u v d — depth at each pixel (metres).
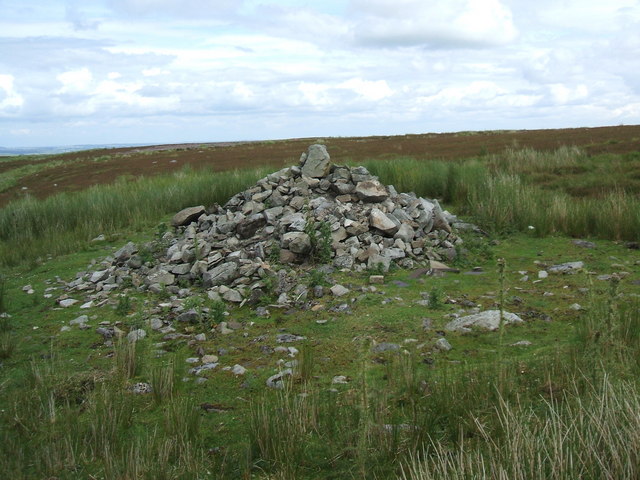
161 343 6.28
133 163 36.28
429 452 3.60
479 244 9.79
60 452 3.91
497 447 3.37
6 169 45.94
